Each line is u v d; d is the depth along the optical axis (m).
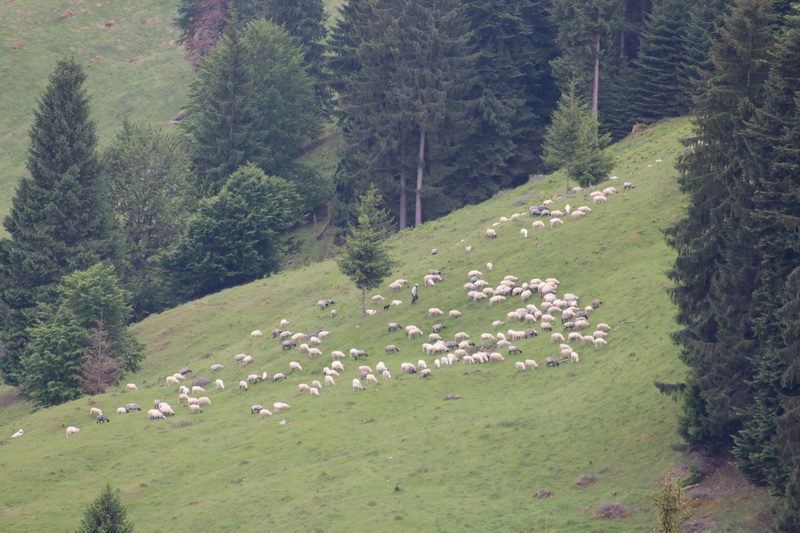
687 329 40.22
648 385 46.28
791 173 34.81
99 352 68.75
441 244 85.19
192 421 56.62
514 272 70.44
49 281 86.75
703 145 40.41
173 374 70.88
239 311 83.38
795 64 36.00
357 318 70.56
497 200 99.06
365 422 51.12
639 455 40.75
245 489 44.66
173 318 84.75
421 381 56.06
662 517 29.89
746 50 39.75
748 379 36.97
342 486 42.69
